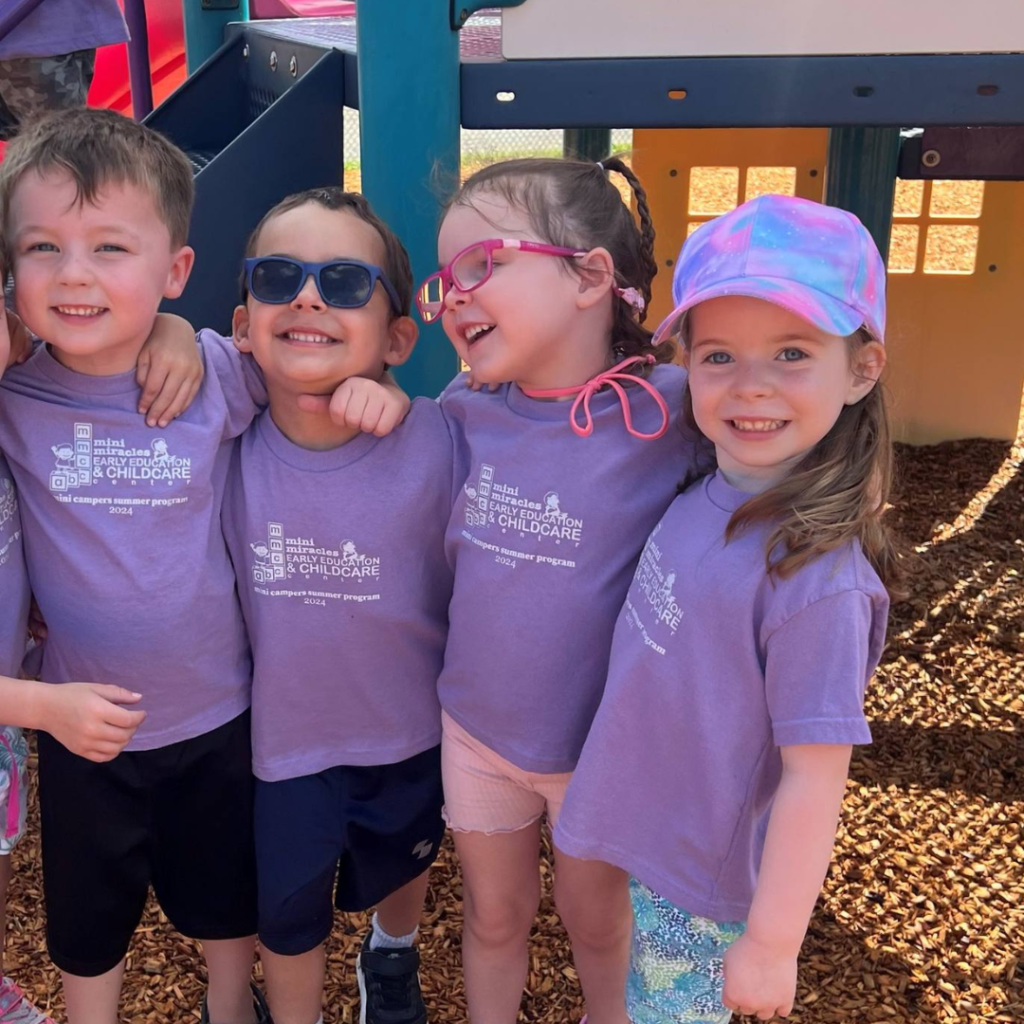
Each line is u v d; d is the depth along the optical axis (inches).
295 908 72.5
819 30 86.5
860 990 93.7
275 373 69.5
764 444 58.8
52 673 71.7
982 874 108.4
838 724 55.4
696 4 87.1
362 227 70.9
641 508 68.3
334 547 71.0
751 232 58.9
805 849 56.7
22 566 69.6
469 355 69.3
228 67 157.9
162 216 67.1
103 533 67.7
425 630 74.6
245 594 72.7
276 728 73.6
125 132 66.2
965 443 237.1
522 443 69.5
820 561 56.7
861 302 57.9
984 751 130.4
